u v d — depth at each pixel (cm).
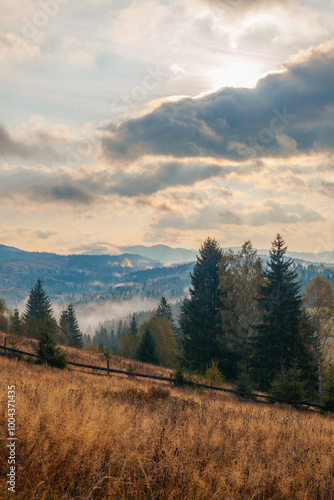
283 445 672
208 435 638
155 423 645
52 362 1986
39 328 2033
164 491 407
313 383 3198
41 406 620
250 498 431
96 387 1310
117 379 1812
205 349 3981
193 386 1972
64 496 372
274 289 3584
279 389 1989
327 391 1947
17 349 2427
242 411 1199
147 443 520
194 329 4188
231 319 3994
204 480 438
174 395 1385
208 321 4206
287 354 3353
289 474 509
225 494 418
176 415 824
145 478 409
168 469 443
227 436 677
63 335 5344
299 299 3578
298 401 1903
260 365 3406
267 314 3609
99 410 684
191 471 451
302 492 461
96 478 409
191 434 617
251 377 3344
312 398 2677
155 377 2034
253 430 786
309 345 3472
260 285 3834
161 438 542
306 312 3775
